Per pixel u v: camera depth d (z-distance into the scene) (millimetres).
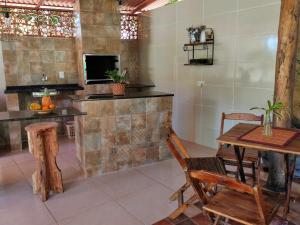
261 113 3566
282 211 2447
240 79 3783
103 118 3299
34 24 4754
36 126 2803
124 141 3484
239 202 1778
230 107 3980
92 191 2943
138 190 2957
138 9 5555
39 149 2729
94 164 3328
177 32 4770
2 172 3512
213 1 4031
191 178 1696
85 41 4785
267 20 3365
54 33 4961
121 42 5656
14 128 4332
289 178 2346
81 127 3305
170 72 5062
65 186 3064
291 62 2680
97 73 5008
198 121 4578
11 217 2459
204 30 4160
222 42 3975
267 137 2229
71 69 5223
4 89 4641
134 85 5492
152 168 3564
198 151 4219
